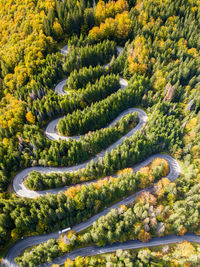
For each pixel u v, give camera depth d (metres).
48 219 70.94
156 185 84.62
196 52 135.75
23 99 105.25
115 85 114.81
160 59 125.31
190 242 79.00
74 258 70.75
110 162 86.38
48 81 111.75
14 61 118.81
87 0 145.25
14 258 69.12
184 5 154.75
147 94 114.38
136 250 74.00
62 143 86.31
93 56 121.38
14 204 71.44
